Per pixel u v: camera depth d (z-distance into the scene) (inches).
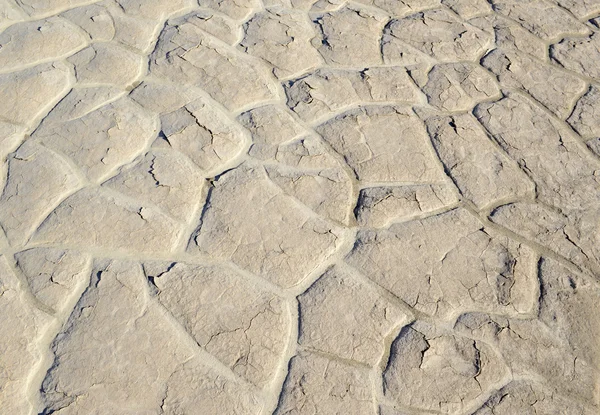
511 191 101.4
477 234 94.2
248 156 100.9
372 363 78.3
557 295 87.8
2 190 90.1
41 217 87.6
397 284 86.7
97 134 99.3
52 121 100.6
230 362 76.4
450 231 94.1
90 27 118.1
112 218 88.7
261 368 76.3
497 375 78.8
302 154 102.2
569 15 142.1
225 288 83.2
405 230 93.4
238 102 109.3
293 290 84.6
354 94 114.2
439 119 111.7
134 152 98.2
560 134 112.3
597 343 83.4
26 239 85.0
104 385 72.6
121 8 123.4
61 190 91.2
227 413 72.2
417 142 107.0
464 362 79.4
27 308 77.8
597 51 132.3
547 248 93.7
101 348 75.4
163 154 98.5
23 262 82.4
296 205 94.7
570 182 104.1
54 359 74.0
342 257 89.2
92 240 86.0
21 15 118.0
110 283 81.5
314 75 116.7
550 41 133.6
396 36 128.6
